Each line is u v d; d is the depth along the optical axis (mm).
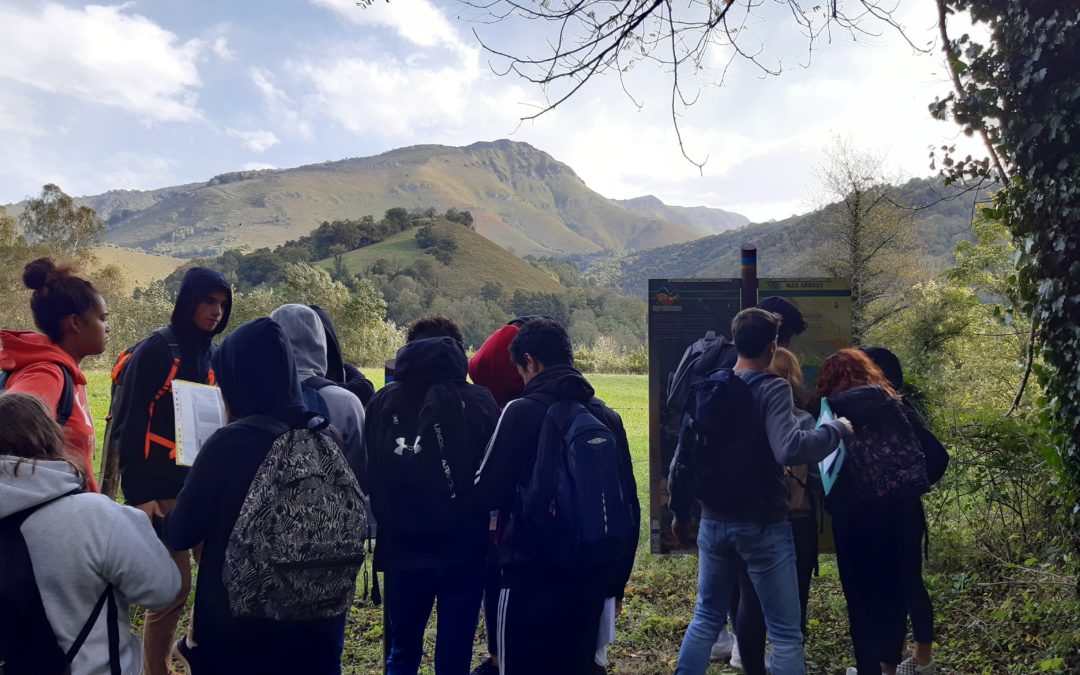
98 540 2387
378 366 73688
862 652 3865
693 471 3736
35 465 2365
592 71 4703
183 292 3787
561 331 3527
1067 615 4656
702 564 3875
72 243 74188
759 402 3645
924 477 3756
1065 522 4855
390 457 3434
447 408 3438
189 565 3992
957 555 6020
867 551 3834
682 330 5184
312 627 2688
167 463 3740
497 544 3584
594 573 3240
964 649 4801
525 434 3266
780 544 3688
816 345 5289
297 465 2680
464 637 3641
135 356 3746
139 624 5176
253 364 2777
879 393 3881
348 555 2693
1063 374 4531
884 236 25438
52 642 2332
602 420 3402
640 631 5406
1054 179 4406
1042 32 4320
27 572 2305
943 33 4820
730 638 5055
